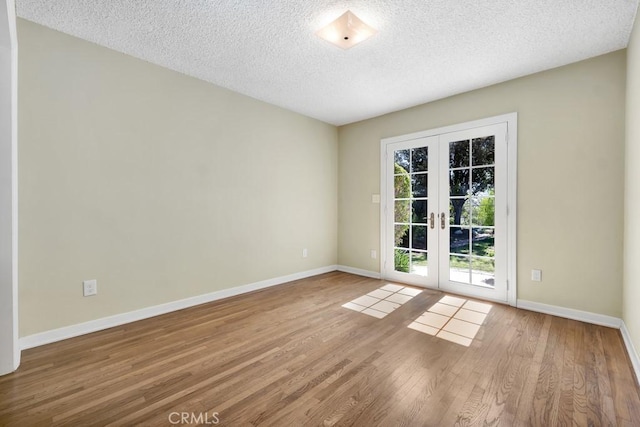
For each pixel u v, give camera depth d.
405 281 3.96
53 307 2.25
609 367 1.89
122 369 1.87
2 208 1.78
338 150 4.76
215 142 3.21
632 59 2.16
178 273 2.95
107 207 2.50
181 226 2.96
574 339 2.29
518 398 1.60
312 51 2.51
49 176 2.22
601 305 2.57
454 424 1.41
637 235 1.94
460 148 3.43
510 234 3.05
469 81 3.07
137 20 2.11
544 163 2.84
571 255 2.71
